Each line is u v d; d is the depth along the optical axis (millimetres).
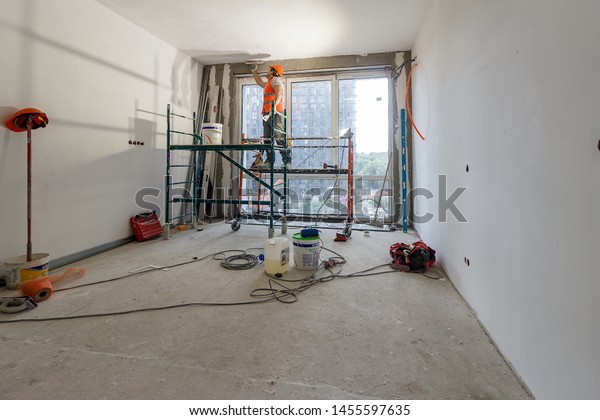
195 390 1125
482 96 1525
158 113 3848
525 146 1104
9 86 2201
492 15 1392
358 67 4379
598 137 738
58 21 2541
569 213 854
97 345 1411
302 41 3957
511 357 1231
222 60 4641
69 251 2678
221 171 4906
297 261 2467
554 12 917
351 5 3074
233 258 2676
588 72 772
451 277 2178
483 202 1531
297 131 4715
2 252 2191
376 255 2863
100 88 2980
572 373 845
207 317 1681
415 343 1424
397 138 4355
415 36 3789
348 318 1667
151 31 3641
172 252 2986
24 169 2314
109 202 3111
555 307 926
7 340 1448
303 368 1250
